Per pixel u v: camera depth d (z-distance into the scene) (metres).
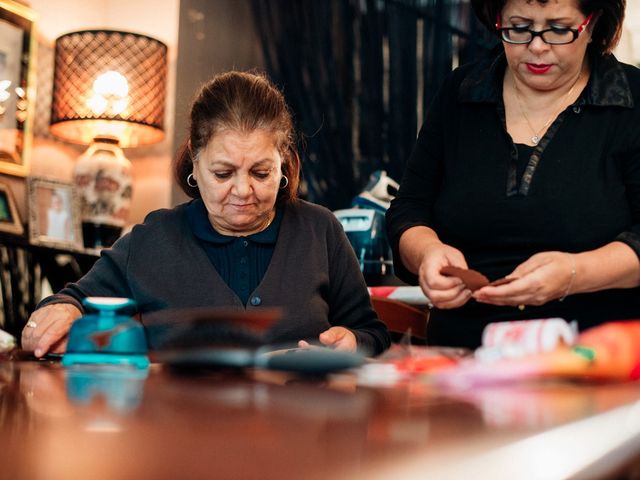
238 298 1.53
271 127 1.51
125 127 3.47
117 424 0.48
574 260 1.24
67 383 0.81
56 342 1.26
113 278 1.61
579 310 1.43
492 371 0.82
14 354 1.27
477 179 1.52
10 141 3.21
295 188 1.70
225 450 0.39
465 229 1.53
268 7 3.75
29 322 1.32
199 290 1.54
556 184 1.45
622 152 1.43
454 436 0.44
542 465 0.34
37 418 0.50
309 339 1.55
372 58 3.61
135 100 3.34
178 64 3.65
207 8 3.73
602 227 1.42
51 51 3.52
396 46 3.57
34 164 3.41
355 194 3.62
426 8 3.51
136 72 3.34
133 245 1.63
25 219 3.21
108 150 3.41
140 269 1.59
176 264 1.57
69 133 3.45
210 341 0.98
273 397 0.69
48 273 3.27
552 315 1.45
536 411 0.58
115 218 3.37
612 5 1.38
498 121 1.53
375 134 3.61
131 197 3.46
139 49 3.35
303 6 3.70
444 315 1.59
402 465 0.34
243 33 3.77
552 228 1.45
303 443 0.42
